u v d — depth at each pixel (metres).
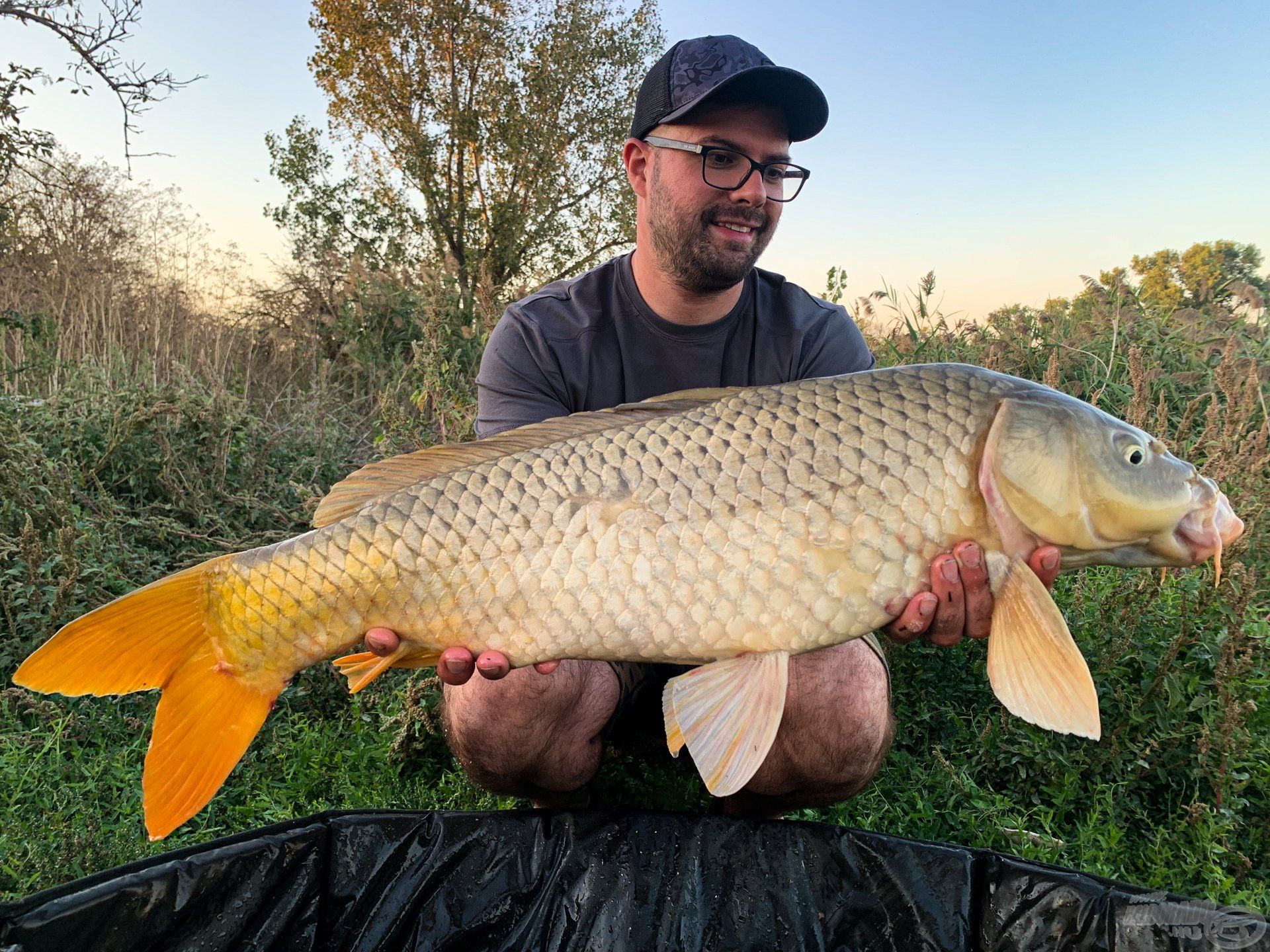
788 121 0.93
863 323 1.91
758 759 0.68
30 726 1.12
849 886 0.79
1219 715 0.97
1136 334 1.94
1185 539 0.72
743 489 0.70
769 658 0.70
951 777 1.00
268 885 0.75
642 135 0.96
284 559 0.71
